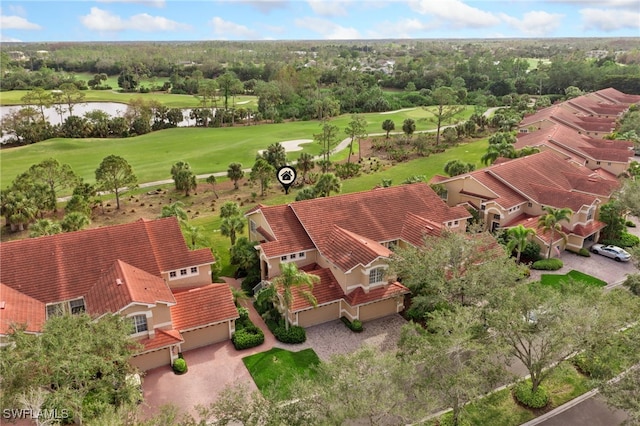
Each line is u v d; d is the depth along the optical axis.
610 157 78.62
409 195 53.28
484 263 38.31
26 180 67.19
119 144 117.38
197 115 146.25
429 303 38.34
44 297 37.78
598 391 29.91
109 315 30.80
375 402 23.78
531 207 60.44
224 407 25.33
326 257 44.03
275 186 84.44
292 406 24.67
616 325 29.52
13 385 24.75
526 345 37.62
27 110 124.88
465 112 157.38
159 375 36.19
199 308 39.62
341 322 43.03
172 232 44.75
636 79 161.12
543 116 112.56
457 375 27.52
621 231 58.72
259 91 163.25
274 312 42.72
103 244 41.81
